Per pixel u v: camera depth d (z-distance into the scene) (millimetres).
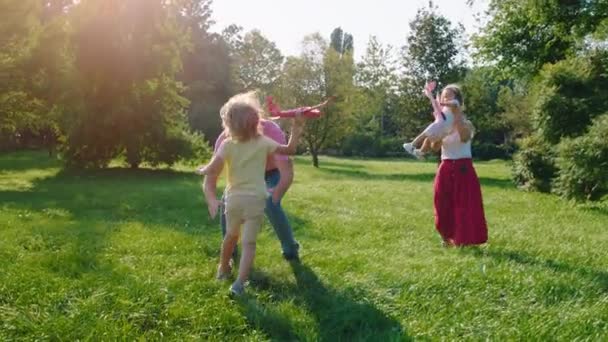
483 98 36500
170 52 25297
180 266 5531
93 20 23594
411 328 3857
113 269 5191
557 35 24625
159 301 4242
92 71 23828
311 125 39875
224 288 4621
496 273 5211
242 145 4699
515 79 28359
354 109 41781
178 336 3701
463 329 3861
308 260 5816
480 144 59312
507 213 11172
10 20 18625
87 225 7910
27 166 27656
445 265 5555
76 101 23109
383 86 44281
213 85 52469
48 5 23766
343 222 8688
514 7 26109
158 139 25297
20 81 20016
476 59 28734
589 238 7676
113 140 25031
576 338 3652
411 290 4660
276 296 4621
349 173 33219
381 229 8102
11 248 6039
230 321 3924
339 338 3736
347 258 5824
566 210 12141
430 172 36531
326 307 4312
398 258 5949
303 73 40906
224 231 5910
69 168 25250
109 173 23812
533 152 19125
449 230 6992
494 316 4156
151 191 14336
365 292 4617
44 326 3725
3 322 3857
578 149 14125
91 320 3838
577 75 18609
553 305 4395
